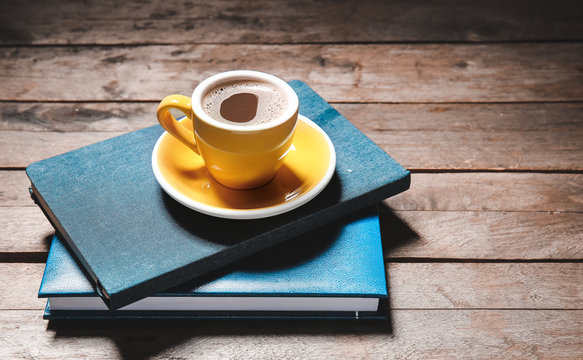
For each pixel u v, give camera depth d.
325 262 0.65
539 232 0.73
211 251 0.63
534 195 0.77
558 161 0.81
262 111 0.65
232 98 0.66
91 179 0.68
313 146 0.70
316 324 0.66
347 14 1.04
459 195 0.77
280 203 0.65
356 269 0.65
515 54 0.97
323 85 0.91
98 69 0.93
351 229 0.68
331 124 0.74
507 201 0.76
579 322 0.67
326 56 0.96
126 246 0.63
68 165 0.69
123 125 0.85
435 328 0.66
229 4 1.06
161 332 0.65
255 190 0.68
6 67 0.93
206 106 0.65
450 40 0.99
